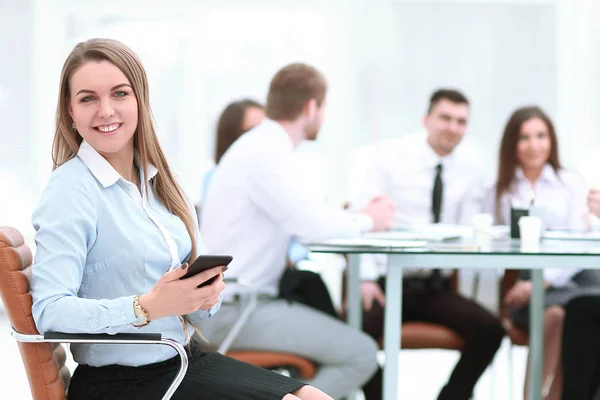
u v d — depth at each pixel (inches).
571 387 139.1
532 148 164.1
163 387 81.5
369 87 268.2
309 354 123.8
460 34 267.1
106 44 82.2
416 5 266.2
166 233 84.5
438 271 152.7
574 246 117.1
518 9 266.5
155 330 84.0
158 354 83.7
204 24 267.1
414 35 267.1
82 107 80.8
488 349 145.1
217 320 122.1
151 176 87.0
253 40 268.8
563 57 267.3
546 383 156.9
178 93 267.9
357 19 267.9
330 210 130.3
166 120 267.7
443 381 202.7
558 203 164.2
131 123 82.5
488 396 186.9
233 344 123.1
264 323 122.7
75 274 78.2
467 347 145.7
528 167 166.1
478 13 266.8
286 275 132.0
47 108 265.7
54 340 76.6
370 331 150.9
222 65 268.8
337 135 269.0
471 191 173.2
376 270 160.2
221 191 132.4
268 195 129.0
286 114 133.5
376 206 138.6
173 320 85.3
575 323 139.7
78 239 78.7
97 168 82.2
